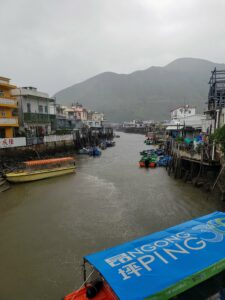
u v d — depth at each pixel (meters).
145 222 16.17
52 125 53.38
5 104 34.38
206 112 32.00
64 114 76.31
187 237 7.60
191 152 26.08
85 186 25.91
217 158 22.86
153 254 6.78
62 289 9.91
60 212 18.28
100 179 29.25
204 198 20.56
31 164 29.11
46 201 20.92
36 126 46.03
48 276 10.74
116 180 28.61
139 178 29.47
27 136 40.28
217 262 6.35
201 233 7.84
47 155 43.19
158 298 5.39
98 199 21.28
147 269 6.16
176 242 7.34
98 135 84.69
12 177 26.44
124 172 33.44
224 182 19.69
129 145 78.44
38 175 28.61
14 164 32.06
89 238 14.09
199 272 6.01
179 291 5.66
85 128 72.12
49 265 11.54
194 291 6.06
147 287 5.57
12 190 24.55
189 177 26.38
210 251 6.82
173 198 21.02
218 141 19.69
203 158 23.88
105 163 41.44
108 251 7.16
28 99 44.28
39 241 13.87
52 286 10.10
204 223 8.58
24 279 10.58
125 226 15.62
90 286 6.79
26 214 18.00
